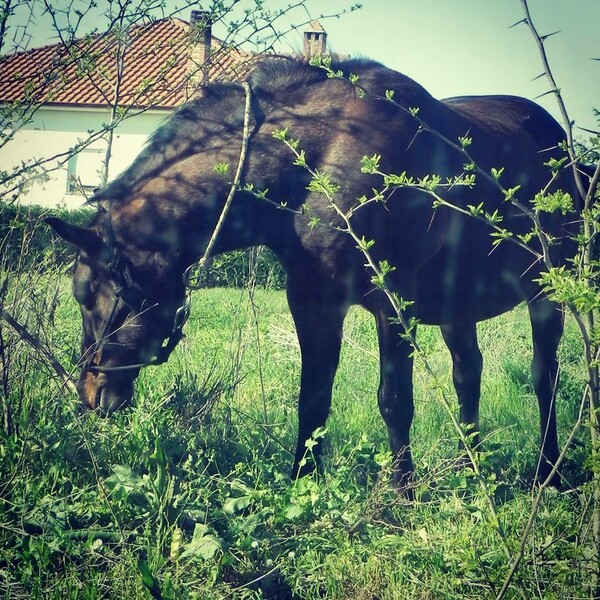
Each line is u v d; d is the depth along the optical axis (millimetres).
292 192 4254
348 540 3527
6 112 4430
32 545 3199
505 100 5746
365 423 5434
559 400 6117
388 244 4277
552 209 2773
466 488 4074
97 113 26188
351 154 4203
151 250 4211
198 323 8977
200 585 3160
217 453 4527
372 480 4367
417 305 4852
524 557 2973
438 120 4586
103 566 3268
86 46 4582
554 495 4301
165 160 4273
